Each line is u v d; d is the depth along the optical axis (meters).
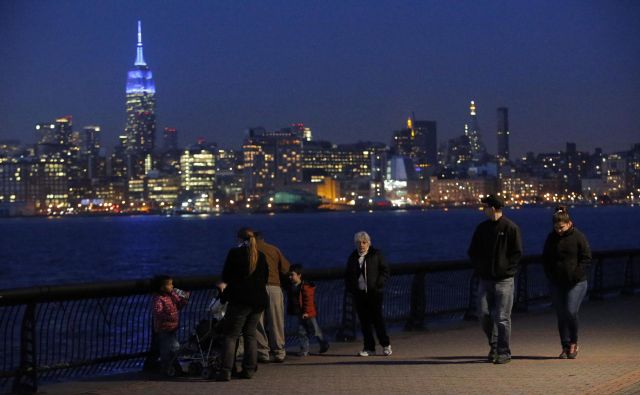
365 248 14.89
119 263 111.00
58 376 14.36
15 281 85.25
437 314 19.73
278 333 14.41
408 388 11.28
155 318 13.13
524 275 22.58
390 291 19.55
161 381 12.55
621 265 29.09
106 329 26.44
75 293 12.50
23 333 12.27
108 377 13.12
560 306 14.14
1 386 13.56
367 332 14.98
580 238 14.12
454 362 13.74
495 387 11.20
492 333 13.76
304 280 15.95
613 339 16.59
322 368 13.45
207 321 12.97
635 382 11.20
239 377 12.61
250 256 12.52
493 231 13.62
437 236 181.12
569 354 14.01
